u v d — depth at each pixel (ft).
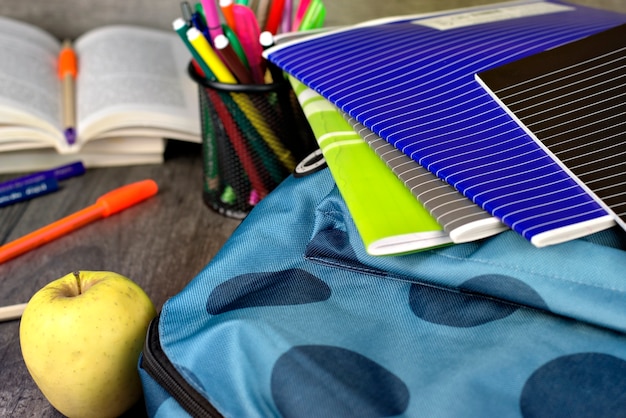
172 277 1.96
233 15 1.90
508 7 2.19
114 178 2.48
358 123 1.58
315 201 1.54
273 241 1.49
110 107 2.35
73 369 1.40
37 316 1.41
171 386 1.33
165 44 2.88
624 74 1.48
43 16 3.05
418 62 1.71
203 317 1.40
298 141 2.09
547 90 1.50
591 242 1.28
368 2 2.96
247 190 2.17
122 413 1.53
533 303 1.26
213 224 2.21
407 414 1.14
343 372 1.20
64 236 2.15
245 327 1.30
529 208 1.23
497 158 1.37
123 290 1.47
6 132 2.29
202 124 2.17
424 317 1.32
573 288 1.22
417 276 1.35
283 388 1.19
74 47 2.91
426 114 1.51
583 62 1.55
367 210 1.32
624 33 1.60
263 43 1.90
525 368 1.19
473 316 1.31
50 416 1.53
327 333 1.28
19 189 2.32
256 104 1.99
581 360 1.19
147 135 2.40
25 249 2.06
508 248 1.28
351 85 1.64
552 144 1.37
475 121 1.49
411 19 2.09
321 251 1.45
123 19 3.06
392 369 1.21
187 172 2.52
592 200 1.26
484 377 1.18
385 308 1.35
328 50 1.81
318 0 2.07
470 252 1.32
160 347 1.36
